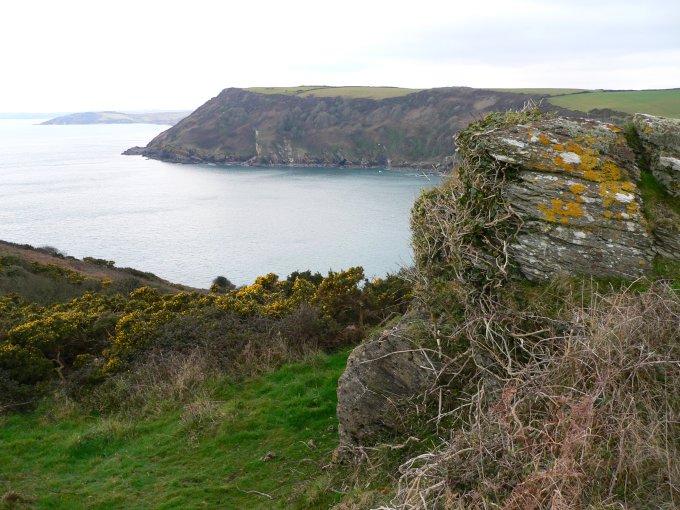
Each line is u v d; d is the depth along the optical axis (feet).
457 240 16.87
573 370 11.38
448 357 15.16
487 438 11.03
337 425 23.02
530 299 14.93
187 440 23.84
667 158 16.81
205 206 314.96
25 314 43.55
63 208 314.55
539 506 9.03
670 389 10.91
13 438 26.71
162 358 32.86
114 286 71.36
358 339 34.01
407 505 10.42
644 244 15.37
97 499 19.83
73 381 32.24
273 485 19.16
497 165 17.31
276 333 34.58
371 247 177.78
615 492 9.42
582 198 16.14
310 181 434.71
